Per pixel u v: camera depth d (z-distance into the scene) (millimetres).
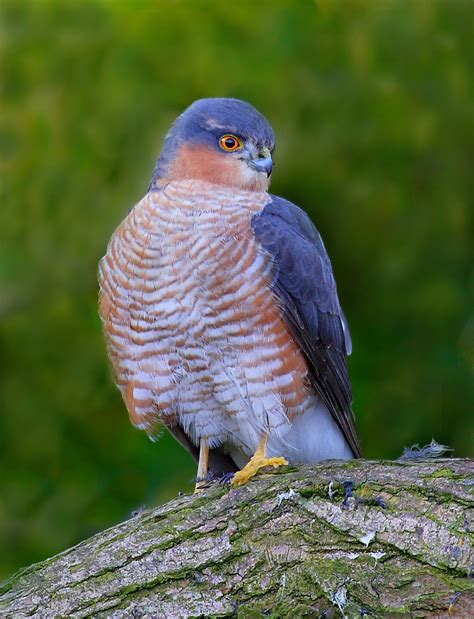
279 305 8430
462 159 11844
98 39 11625
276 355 8438
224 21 11703
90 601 6730
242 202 8680
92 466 11781
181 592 6699
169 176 9156
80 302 11969
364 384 11836
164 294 8297
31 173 11594
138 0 11750
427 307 11852
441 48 11648
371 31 11656
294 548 6672
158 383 8617
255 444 8781
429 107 11633
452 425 11672
